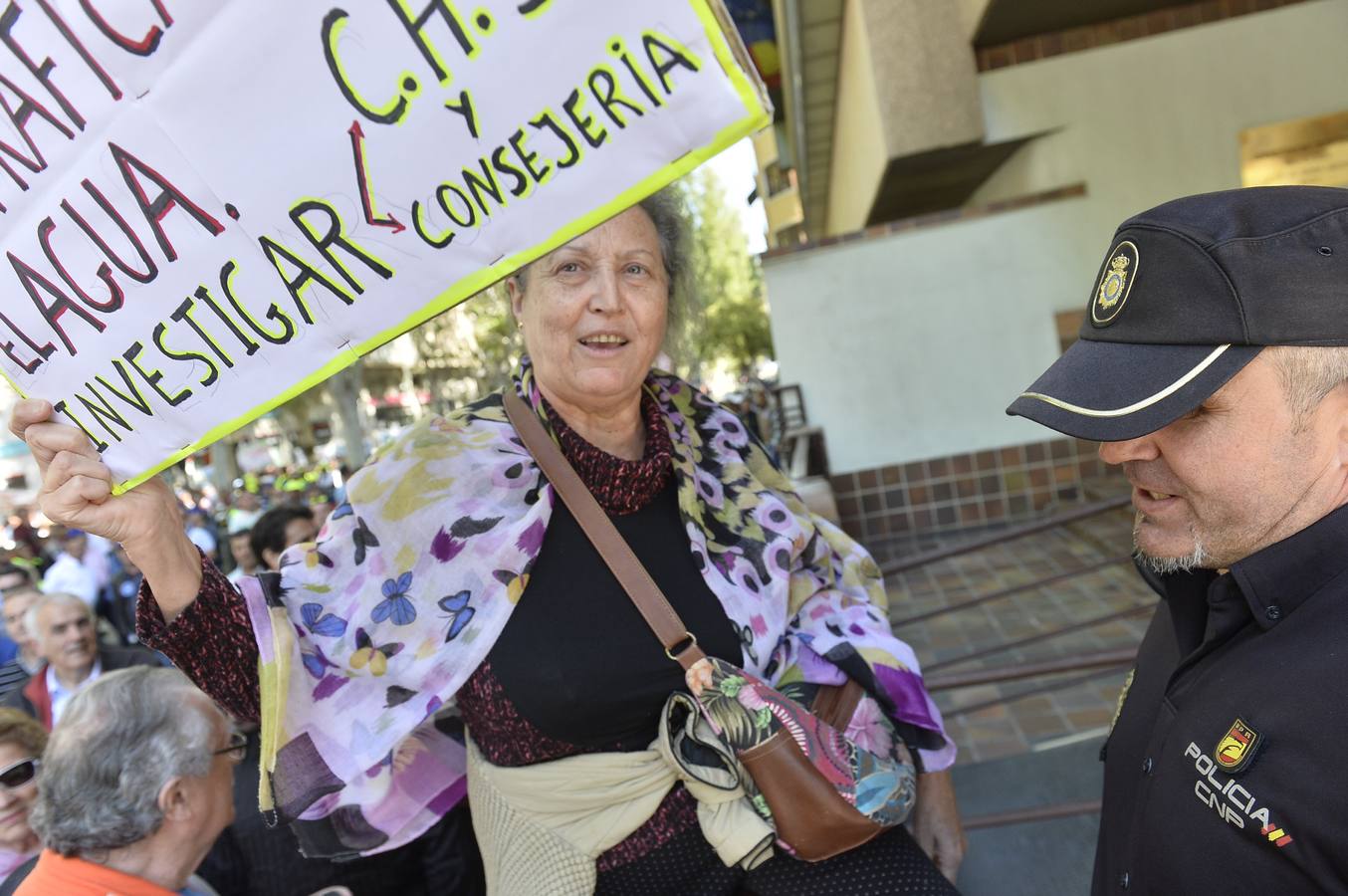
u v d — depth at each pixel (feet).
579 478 4.27
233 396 3.35
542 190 2.75
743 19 24.80
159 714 4.51
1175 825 2.81
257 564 11.34
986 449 23.12
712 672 3.99
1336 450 2.61
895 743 4.61
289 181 2.96
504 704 4.15
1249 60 20.12
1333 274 2.50
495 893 4.39
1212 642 2.90
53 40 2.93
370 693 4.00
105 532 3.50
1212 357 2.60
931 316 22.82
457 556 4.07
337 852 4.70
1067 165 21.33
